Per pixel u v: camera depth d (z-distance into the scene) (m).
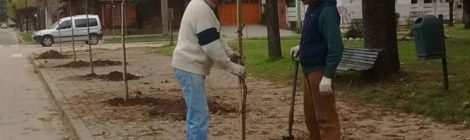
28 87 15.72
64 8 54.50
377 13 12.11
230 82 14.39
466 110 8.55
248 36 43.31
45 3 42.94
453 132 7.67
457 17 52.41
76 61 22.48
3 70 21.45
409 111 9.16
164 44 36.75
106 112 10.43
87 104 11.52
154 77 16.53
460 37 25.50
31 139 8.99
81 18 42.44
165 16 48.97
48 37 41.56
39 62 24.05
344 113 9.34
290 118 7.38
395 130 7.96
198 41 5.80
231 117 9.42
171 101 10.97
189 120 6.05
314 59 5.91
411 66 13.54
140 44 39.56
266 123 8.83
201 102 6.00
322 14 5.74
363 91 10.85
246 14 60.19
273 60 17.72
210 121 9.08
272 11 17.83
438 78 11.38
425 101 9.42
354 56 12.13
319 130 6.23
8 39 58.22
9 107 12.11
